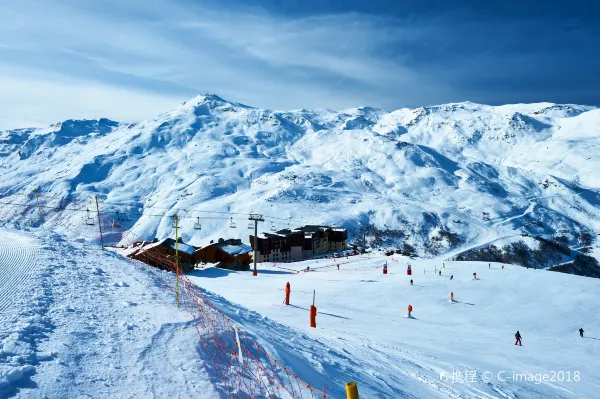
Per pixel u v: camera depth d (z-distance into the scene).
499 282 52.41
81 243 21.88
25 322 9.25
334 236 109.00
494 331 34.91
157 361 8.47
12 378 6.85
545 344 32.22
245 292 43.03
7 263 14.86
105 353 8.51
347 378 11.92
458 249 194.25
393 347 21.02
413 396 12.50
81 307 11.00
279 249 91.06
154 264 49.03
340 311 35.31
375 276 56.22
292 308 33.62
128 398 7.04
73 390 7.00
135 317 10.77
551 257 175.50
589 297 45.97
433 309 40.97
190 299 13.80
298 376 9.84
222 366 8.85
